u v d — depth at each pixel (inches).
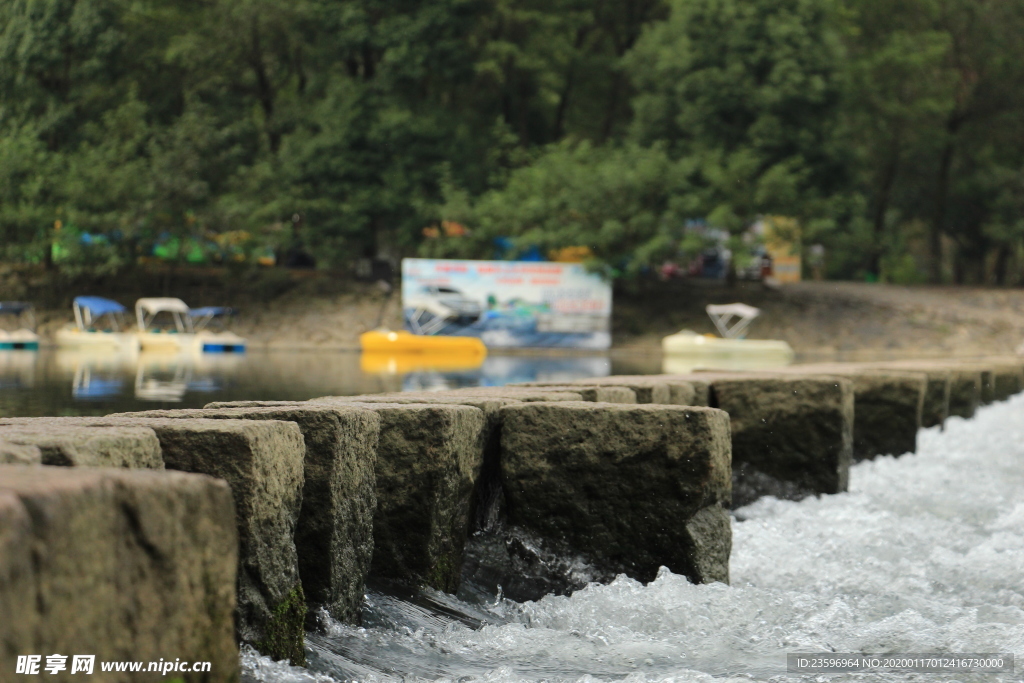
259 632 210.5
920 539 400.8
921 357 2326.5
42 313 2721.5
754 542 391.9
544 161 2822.3
